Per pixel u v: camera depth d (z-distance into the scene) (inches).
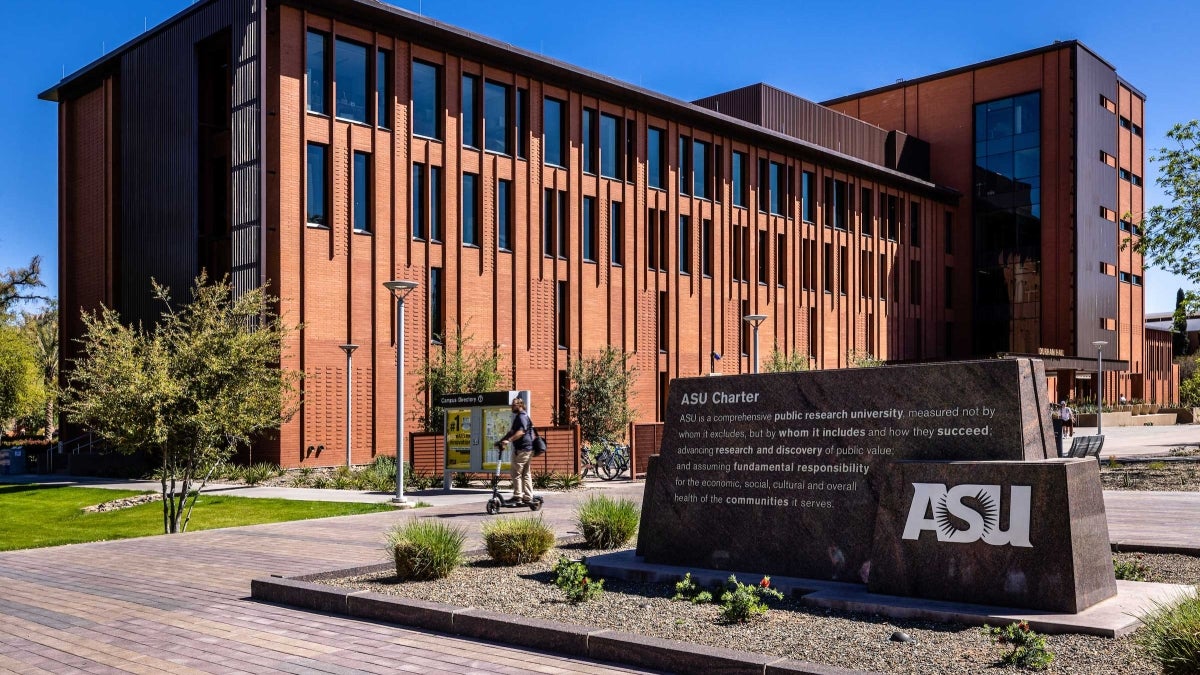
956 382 318.0
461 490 839.1
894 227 2219.5
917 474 308.2
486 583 357.1
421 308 1235.2
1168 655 213.6
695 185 1683.1
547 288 1401.3
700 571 356.8
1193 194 1108.5
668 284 1601.9
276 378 625.6
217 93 1203.9
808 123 2070.6
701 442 373.4
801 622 284.5
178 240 1185.4
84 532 608.7
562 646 267.6
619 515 452.4
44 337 2375.7
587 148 1494.8
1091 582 283.4
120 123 1323.8
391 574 382.3
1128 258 2608.3
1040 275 2325.3
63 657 273.7
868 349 2078.0
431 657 263.7
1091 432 1941.4
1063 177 2306.8
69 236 1444.4
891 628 274.1
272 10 1117.7
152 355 580.4
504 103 1371.8
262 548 476.4
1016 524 287.1
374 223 1190.9
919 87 2532.0
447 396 832.3
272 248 1101.7
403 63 1238.3
